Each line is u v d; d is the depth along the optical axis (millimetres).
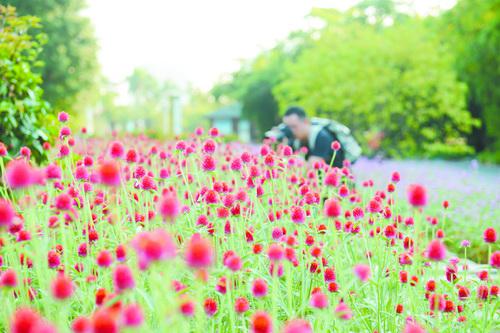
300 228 2781
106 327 1427
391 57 24359
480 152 26984
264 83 39844
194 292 2527
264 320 1724
